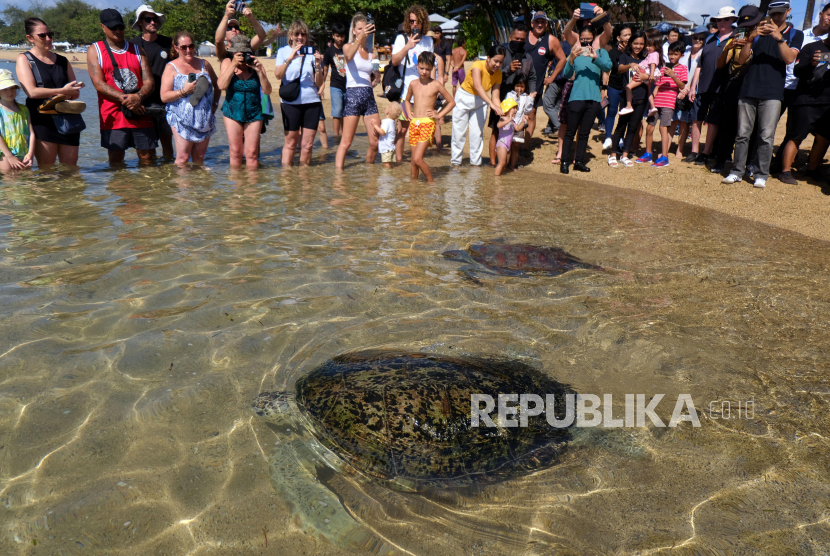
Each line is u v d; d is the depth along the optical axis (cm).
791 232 555
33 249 429
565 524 190
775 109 659
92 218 517
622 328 334
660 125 830
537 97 953
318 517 192
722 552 178
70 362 275
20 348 285
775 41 645
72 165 754
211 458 217
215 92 812
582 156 869
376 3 3036
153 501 195
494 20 1706
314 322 330
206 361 283
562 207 643
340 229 520
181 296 358
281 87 795
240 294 365
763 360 297
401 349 293
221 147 1011
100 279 378
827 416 247
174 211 555
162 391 256
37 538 177
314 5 3253
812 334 326
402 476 207
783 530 186
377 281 397
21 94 1598
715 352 306
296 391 251
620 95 923
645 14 2020
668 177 786
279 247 461
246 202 607
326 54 1041
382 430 216
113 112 744
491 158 935
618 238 520
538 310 358
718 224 580
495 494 203
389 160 876
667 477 212
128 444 222
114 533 181
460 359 267
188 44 735
